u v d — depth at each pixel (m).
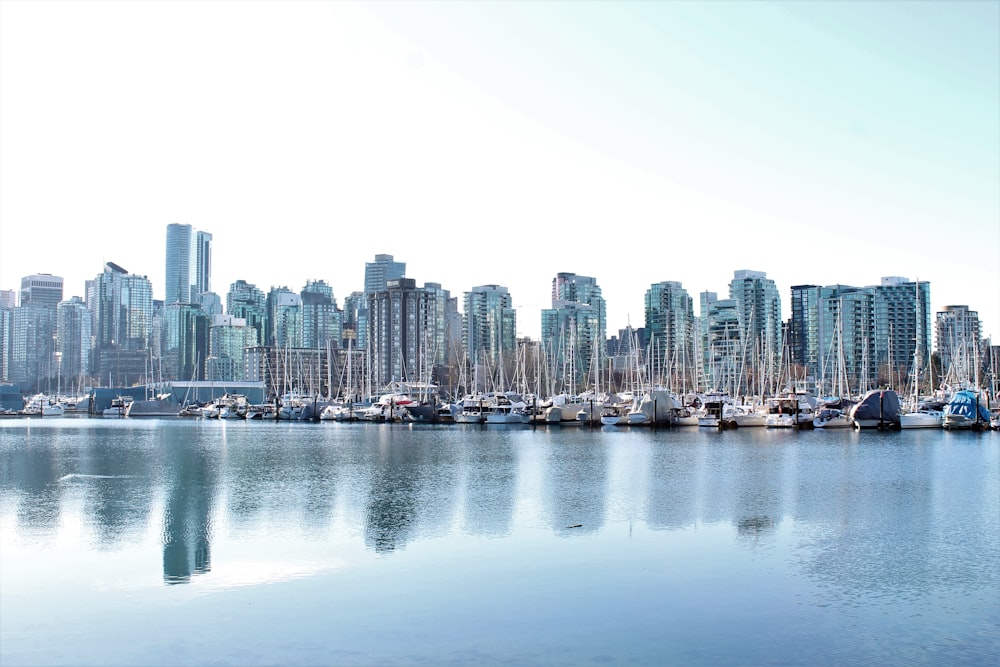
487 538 52.53
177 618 36.78
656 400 180.62
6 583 42.25
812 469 91.38
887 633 34.94
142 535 53.75
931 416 164.88
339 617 36.84
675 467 94.25
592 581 42.41
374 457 109.56
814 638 34.34
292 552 48.78
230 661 31.97
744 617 36.91
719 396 199.88
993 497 69.44
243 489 75.69
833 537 52.88
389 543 51.12
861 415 163.25
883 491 72.94
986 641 34.06
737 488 75.19
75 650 33.12
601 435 157.25
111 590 41.00
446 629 35.28
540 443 135.62
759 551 49.03
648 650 32.97
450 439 147.75
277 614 37.22
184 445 135.75
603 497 69.56
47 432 185.00
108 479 84.19
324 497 70.19
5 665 31.81
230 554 48.25
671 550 49.22
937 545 50.59
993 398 197.62
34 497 70.88
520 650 32.94
